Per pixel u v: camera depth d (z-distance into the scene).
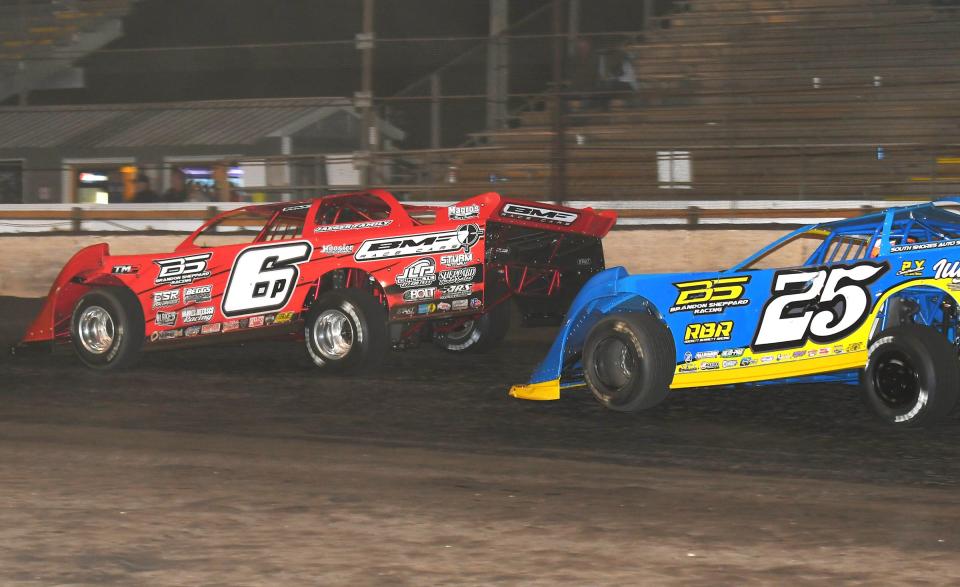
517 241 15.43
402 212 15.84
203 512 8.49
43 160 35.78
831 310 11.70
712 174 29.89
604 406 13.12
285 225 17.45
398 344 16.23
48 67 37.28
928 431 11.32
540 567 7.04
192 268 16.84
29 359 18.36
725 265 24.44
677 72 33.41
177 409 13.45
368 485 9.38
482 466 10.13
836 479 9.48
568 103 32.91
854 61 32.28
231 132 34.56
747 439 11.20
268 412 13.13
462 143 36.12
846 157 28.70
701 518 8.22
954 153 28.00
